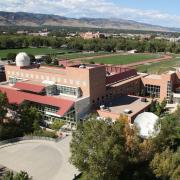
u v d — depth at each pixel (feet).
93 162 165.58
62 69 350.43
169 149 203.10
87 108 305.32
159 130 213.25
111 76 361.71
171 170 170.81
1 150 239.30
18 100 309.22
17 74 363.15
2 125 268.21
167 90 375.25
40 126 295.89
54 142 251.80
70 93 313.73
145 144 196.34
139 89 406.82
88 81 299.79
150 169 190.49
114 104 326.44
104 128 174.70
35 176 200.34
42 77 338.13
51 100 299.17
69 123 295.07
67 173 203.10
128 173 197.16
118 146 172.04
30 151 237.04
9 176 142.31
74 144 181.68
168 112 334.65
